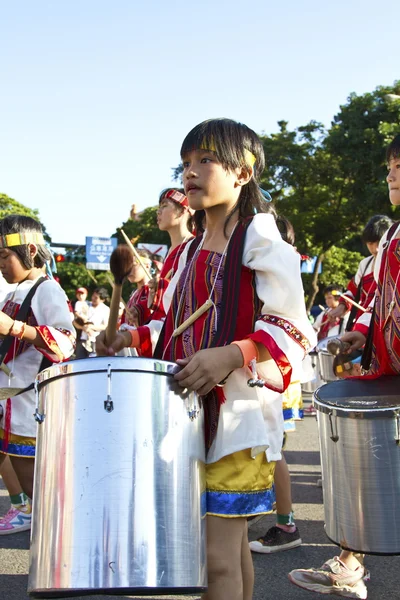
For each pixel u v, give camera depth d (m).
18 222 3.77
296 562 3.62
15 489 4.19
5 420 3.65
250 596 2.28
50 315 3.65
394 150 2.77
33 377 3.66
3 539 4.04
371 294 4.57
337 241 27.62
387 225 5.00
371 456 2.29
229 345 1.99
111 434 1.77
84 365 1.83
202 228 2.62
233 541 2.06
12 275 3.76
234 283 2.14
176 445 1.84
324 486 2.46
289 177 27.22
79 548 1.71
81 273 34.44
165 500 1.78
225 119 2.25
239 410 2.06
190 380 1.88
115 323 2.53
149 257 6.21
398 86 23.91
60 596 1.76
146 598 3.17
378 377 2.83
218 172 2.19
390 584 3.28
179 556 1.77
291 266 2.10
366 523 2.30
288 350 2.04
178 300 2.30
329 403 2.39
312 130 27.56
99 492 1.74
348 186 25.72
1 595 3.21
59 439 1.82
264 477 2.14
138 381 1.82
